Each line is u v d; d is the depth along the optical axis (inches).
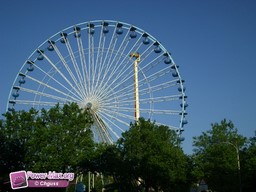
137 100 2684.5
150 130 2869.1
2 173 2466.8
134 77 2719.0
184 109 2748.5
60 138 2460.6
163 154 2778.1
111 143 2632.9
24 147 2454.5
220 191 2930.6
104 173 2667.3
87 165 2566.4
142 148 2775.6
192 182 3024.1
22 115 2556.6
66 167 2513.5
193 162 3073.3
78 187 2517.2
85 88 2667.3
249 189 2874.0
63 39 2856.8
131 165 2672.2
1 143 2490.2
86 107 2628.0
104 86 2669.8
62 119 2554.1
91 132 2581.2
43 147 2429.9
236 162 2864.2
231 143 2901.1
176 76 2787.9
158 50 2783.0
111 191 2778.1
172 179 2751.0
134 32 2792.8
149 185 2817.4
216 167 2888.8
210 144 3107.8
